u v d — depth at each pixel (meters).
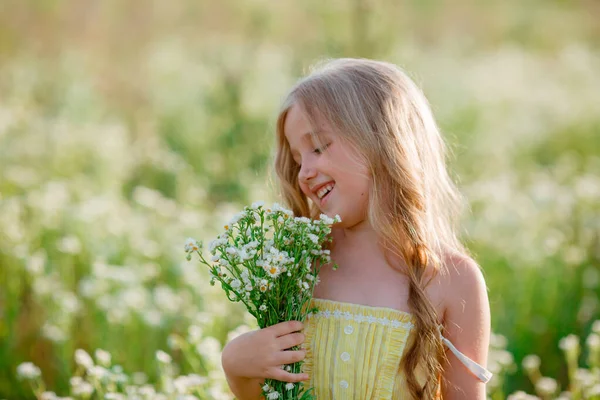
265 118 7.91
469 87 9.28
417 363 2.15
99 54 11.20
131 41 11.80
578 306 4.85
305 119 2.23
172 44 10.92
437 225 2.38
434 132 2.42
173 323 4.20
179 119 8.23
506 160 7.59
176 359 4.11
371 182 2.22
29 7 11.78
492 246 5.07
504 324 4.42
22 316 4.48
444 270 2.23
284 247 2.09
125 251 5.11
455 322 2.21
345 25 7.21
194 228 5.34
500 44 13.53
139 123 8.76
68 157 6.79
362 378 2.16
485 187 5.95
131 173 7.17
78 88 8.64
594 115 8.99
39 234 5.11
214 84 8.50
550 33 14.03
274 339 2.08
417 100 2.38
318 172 2.21
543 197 5.79
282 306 2.15
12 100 8.39
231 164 7.34
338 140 2.20
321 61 2.73
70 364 3.94
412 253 2.22
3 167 6.39
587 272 5.12
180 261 4.78
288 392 2.10
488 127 8.45
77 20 12.06
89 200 5.64
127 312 4.01
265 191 5.76
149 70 10.41
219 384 3.14
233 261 2.03
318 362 2.21
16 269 4.57
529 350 4.40
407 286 2.23
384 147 2.22
